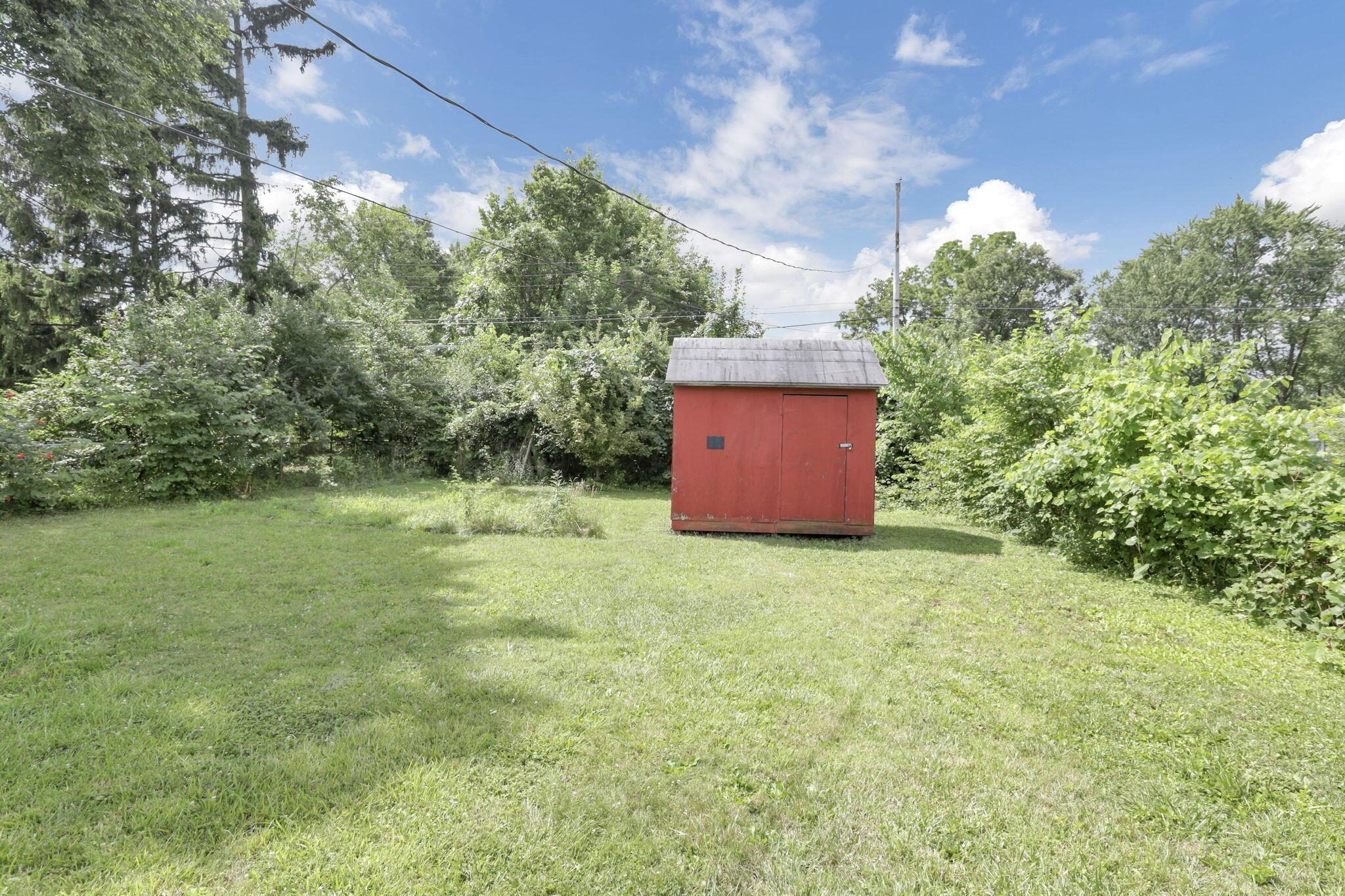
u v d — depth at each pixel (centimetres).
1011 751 308
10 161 1675
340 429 1566
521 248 2705
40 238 1864
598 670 389
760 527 938
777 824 248
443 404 1731
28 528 799
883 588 623
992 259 3931
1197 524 612
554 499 937
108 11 1434
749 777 277
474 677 371
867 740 314
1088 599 591
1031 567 726
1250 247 3403
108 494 995
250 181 2248
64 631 434
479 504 954
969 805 262
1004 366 1009
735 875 220
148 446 1037
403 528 869
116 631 442
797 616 519
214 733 302
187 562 641
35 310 1905
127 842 225
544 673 383
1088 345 980
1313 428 574
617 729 317
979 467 1037
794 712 342
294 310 1535
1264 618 525
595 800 257
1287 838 245
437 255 4300
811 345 1019
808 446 939
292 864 216
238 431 1109
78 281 1878
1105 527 721
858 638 467
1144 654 446
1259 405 652
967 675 402
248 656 403
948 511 1178
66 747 288
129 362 1062
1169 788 278
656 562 714
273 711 327
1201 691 382
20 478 863
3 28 1284
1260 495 547
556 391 1462
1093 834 246
